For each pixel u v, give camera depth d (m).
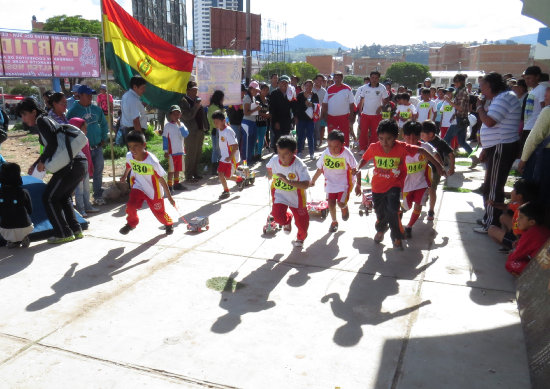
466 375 2.93
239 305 3.89
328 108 10.65
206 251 5.18
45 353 3.16
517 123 5.31
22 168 10.43
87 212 6.68
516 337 3.38
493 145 5.43
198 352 3.19
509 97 5.27
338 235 5.77
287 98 10.55
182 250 5.21
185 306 3.87
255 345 3.28
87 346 3.26
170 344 3.29
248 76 14.88
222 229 5.98
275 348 3.24
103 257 4.99
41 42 17.55
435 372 2.96
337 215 6.68
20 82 38.66
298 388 2.80
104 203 7.17
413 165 5.43
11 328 3.50
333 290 4.19
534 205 4.20
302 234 5.25
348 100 10.50
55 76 18.11
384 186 5.06
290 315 3.72
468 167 10.33
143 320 3.63
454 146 11.77
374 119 10.99
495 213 5.61
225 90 9.88
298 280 4.41
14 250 5.20
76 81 23.84
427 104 11.99
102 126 7.00
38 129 5.09
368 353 3.18
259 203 7.30
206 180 9.09
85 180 6.52
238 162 8.20
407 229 5.59
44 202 5.26
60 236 5.41
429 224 6.18
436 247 5.30
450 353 3.18
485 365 3.04
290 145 4.86
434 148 5.62
